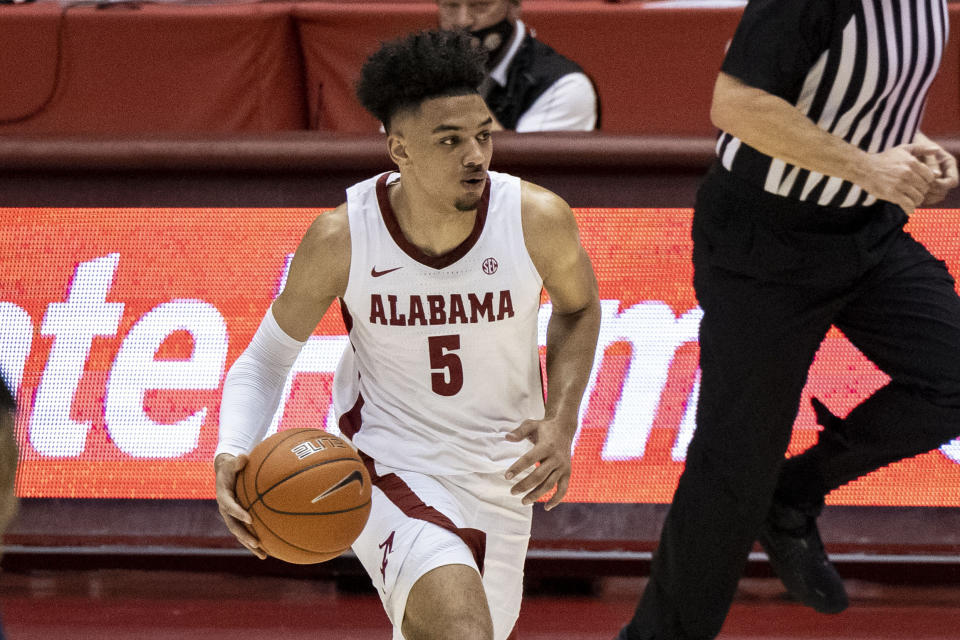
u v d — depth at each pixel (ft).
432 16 63.16
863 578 41.52
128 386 40.29
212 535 39.96
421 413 28.09
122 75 64.85
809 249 30.04
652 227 39.47
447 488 27.73
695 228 32.58
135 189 40.32
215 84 64.64
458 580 24.76
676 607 32.63
